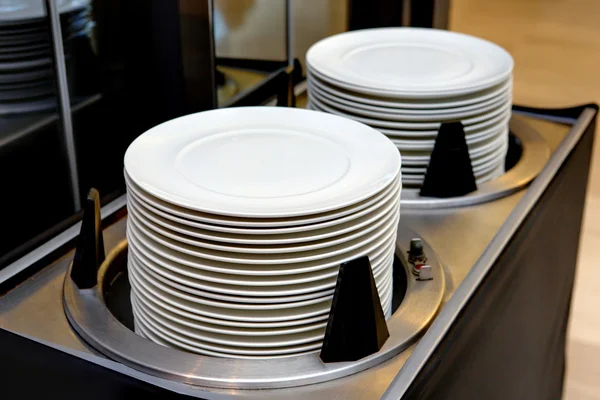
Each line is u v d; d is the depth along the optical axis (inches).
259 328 26.2
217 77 45.8
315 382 25.6
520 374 40.0
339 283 25.1
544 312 43.5
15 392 28.6
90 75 38.4
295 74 54.0
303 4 52.6
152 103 40.4
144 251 26.6
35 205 36.4
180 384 25.4
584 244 76.7
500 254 33.5
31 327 28.7
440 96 35.8
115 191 38.9
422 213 37.7
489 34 111.5
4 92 33.9
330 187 26.7
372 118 37.4
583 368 62.4
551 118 49.8
